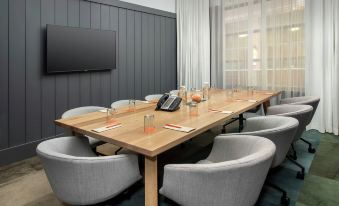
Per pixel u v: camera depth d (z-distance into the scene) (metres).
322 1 3.97
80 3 3.79
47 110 3.50
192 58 5.45
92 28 3.96
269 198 2.21
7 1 3.01
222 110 2.62
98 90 4.16
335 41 3.93
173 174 1.38
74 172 1.44
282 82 4.51
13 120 3.16
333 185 2.42
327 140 3.74
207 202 1.31
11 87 3.12
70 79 3.76
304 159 3.03
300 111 2.43
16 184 2.55
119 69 4.48
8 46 3.05
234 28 4.95
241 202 1.33
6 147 3.11
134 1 4.68
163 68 5.38
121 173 1.56
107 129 1.96
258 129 2.35
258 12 4.64
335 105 4.00
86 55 3.87
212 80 5.32
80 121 2.23
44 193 2.37
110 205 1.86
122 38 4.49
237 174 1.23
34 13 3.28
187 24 5.44
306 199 2.19
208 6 5.18
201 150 3.41
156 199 1.63
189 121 2.17
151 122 1.91
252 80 4.82
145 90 5.00
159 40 5.24
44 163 1.53
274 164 1.94
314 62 4.15
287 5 4.34
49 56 3.42
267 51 4.60
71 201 1.54
